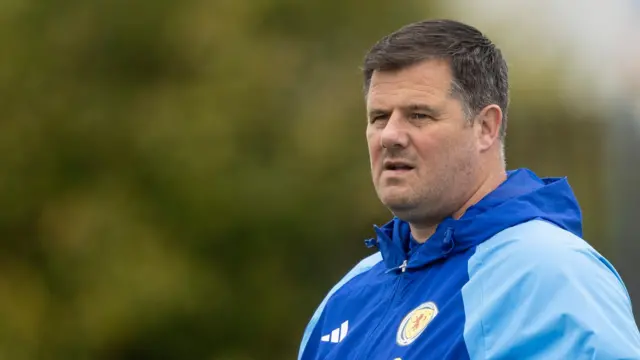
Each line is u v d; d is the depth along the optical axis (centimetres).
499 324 970
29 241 5050
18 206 4950
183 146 4875
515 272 991
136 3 4972
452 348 983
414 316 1057
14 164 4922
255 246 5097
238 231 5022
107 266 4809
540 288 958
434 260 1092
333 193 5053
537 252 991
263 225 5006
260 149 5053
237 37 5041
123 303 4722
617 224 2473
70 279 4844
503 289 984
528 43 5206
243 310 5166
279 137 5028
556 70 5103
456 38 1107
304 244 5244
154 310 4769
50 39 4947
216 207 4912
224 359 5134
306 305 5341
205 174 4878
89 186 5044
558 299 940
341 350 1135
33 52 4919
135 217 4934
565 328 918
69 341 4806
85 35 4988
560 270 962
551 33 5147
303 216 5034
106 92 5059
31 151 4962
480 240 1061
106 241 4853
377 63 1109
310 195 5025
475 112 1106
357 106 5175
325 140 5025
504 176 1141
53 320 4859
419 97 1082
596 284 954
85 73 5053
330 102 5156
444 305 1030
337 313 1215
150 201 4981
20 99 4916
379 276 1196
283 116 5044
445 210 1106
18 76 4894
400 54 1093
